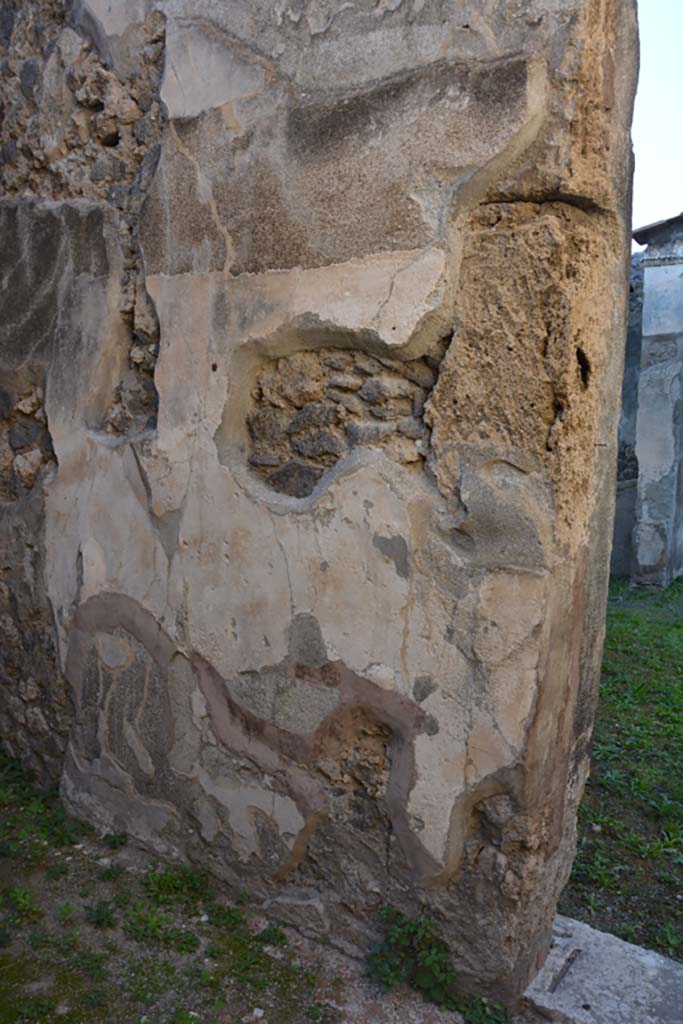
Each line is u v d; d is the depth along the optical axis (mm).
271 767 2270
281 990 2045
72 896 2391
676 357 7566
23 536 2834
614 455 2049
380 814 2107
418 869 2049
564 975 2086
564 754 2016
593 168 1761
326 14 1976
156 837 2568
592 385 1854
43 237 2684
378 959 2064
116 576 2562
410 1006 2000
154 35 2361
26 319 2764
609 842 2938
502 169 1769
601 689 4484
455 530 1905
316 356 2123
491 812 1944
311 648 2150
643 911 2555
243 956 2158
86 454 2617
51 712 2844
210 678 2369
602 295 1859
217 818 2402
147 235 2391
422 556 1952
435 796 1995
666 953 2350
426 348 1934
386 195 1903
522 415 1816
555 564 1832
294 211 2051
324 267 2020
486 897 1976
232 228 2180
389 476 1991
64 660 2750
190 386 2324
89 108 2600
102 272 2533
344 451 2094
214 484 2295
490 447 1858
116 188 2510
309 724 2180
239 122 2145
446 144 1812
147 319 2441
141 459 2453
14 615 2918
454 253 1844
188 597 2385
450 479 1914
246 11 2119
